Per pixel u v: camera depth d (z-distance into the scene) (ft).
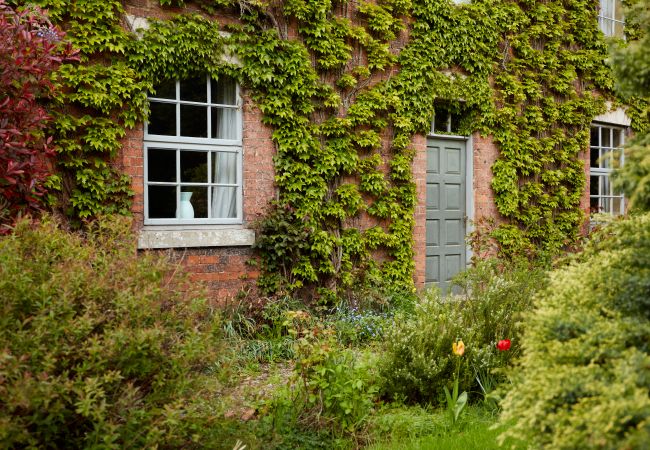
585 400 8.35
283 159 26.37
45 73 18.44
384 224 29.84
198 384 12.14
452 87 31.53
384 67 29.86
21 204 18.47
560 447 8.31
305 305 26.17
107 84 22.34
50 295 11.11
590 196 39.78
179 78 24.34
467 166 33.42
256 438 13.58
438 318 18.43
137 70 22.95
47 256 12.21
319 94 27.22
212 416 12.19
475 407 16.96
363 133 28.63
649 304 9.92
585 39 38.34
